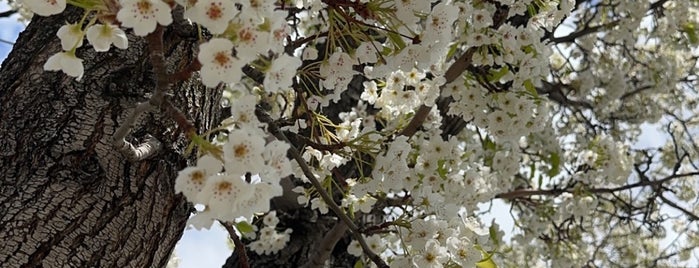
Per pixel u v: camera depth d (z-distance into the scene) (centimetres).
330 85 84
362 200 109
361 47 83
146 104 73
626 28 220
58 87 87
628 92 259
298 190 111
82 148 85
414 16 80
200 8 66
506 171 174
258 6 68
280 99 133
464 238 96
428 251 94
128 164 86
